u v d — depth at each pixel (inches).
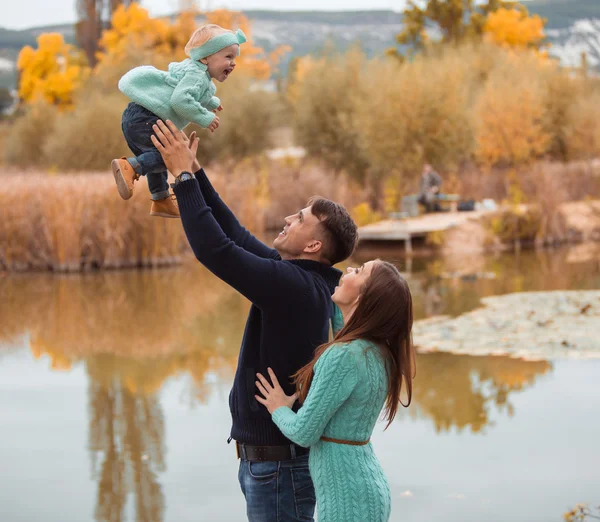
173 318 400.5
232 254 101.8
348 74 972.6
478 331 341.4
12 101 2042.3
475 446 207.5
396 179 850.8
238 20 1536.7
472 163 949.8
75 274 569.3
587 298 415.2
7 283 525.3
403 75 858.8
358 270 105.4
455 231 717.9
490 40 1544.0
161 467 200.2
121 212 600.4
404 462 197.6
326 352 100.0
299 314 105.2
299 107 989.8
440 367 285.4
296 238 110.4
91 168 994.7
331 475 100.0
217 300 455.8
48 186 599.8
